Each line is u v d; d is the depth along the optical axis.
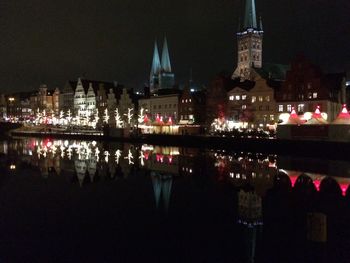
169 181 46.00
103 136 122.25
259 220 29.45
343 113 66.25
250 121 110.75
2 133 166.62
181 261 22.16
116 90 174.25
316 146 62.97
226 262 21.98
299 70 103.31
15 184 44.78
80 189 41.75
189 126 119.44
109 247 24.48
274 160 62.31
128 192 39.97
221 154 73.62
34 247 24.58
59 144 107.69
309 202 34.66
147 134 107.88
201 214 31.55
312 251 23.22
